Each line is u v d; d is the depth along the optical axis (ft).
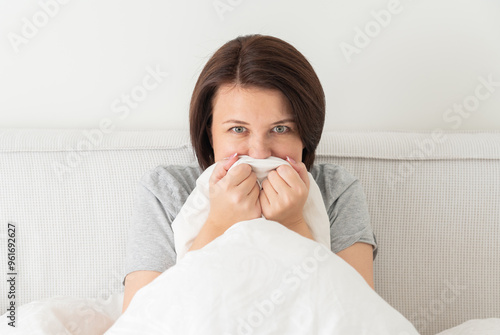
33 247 4.01
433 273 4.03
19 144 4.06
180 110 4.51
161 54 4.41
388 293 4.03
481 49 4.42
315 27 4.38
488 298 4.00
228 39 4.40
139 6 4.32
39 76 4.41
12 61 4.37
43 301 3.46
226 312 2.52
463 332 3.41
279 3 4.34
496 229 4.02
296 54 3.32
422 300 4.03
